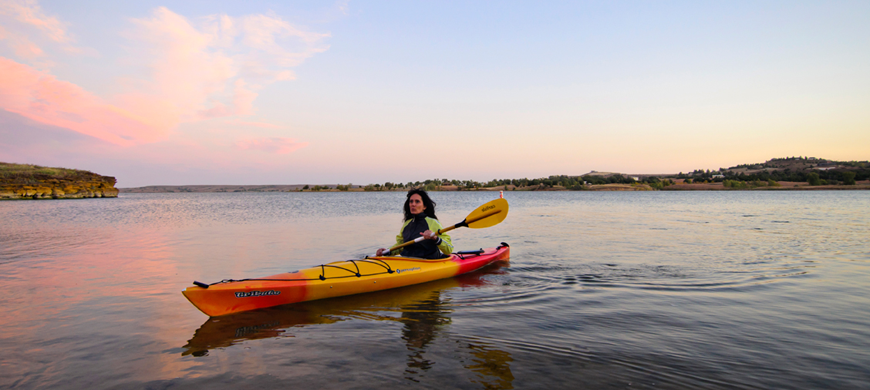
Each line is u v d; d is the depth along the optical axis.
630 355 3.05
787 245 8.81
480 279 5.82
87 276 6.08
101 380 2.71
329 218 18.52
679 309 4.23
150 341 3.43
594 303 4.49
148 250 8.66
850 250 8.05
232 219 18.02
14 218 18.89
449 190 116.88
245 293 4.30
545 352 3.12
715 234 11.07
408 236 6.22
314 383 2.63
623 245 9.08
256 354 3.13
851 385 2.57
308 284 4.70
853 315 3.98
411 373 2.77
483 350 3.17
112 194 73.44
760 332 3.53
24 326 3.81
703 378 2.69
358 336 3.52
